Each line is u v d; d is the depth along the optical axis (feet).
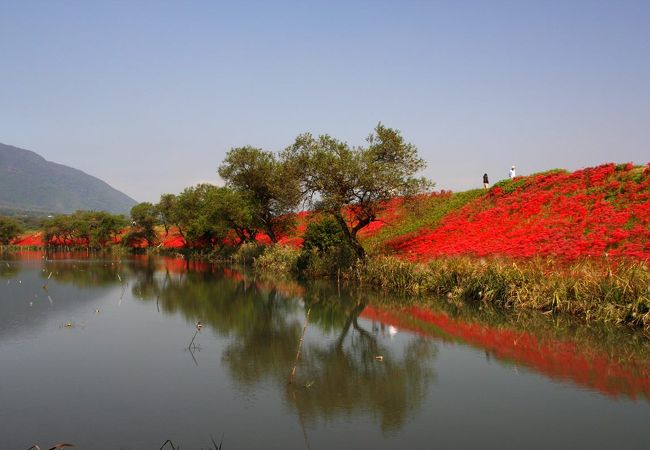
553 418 28.02
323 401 31.12
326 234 114.62
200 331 52.95
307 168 99.40
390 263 85.61
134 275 114.62
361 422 27.71
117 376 36.42
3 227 294.87
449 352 43.37
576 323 52.49
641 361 39.37
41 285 92.43
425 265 81.61
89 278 106.83
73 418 28.30
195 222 182.70
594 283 54.08
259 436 25.77
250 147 148.66
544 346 44.57
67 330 52.80
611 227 78.95
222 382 35.09
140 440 25.29
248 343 47.52
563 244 76.95
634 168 98.94
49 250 266.16
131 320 58.90
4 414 28.99
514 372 37.09
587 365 38.58
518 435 25.76
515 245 83.30
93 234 253.03
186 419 28.14
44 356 42.06
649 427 26.61
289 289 88.12
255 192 149.28
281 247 133.39
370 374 36.96
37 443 24.91
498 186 126.82
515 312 59.67
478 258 81.00
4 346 45.55
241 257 152.35
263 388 33.78
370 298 75.10
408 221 130.93
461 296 70.03
